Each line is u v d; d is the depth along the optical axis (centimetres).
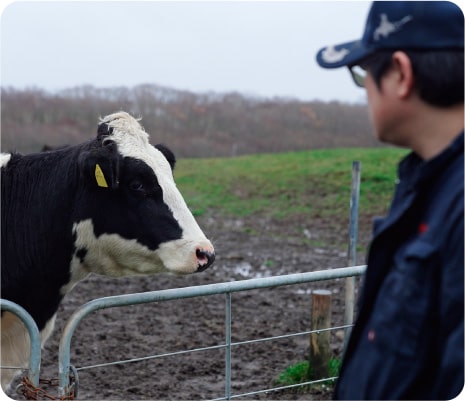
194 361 613
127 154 389
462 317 168
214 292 349
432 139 183
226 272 1024
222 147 3369
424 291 173
